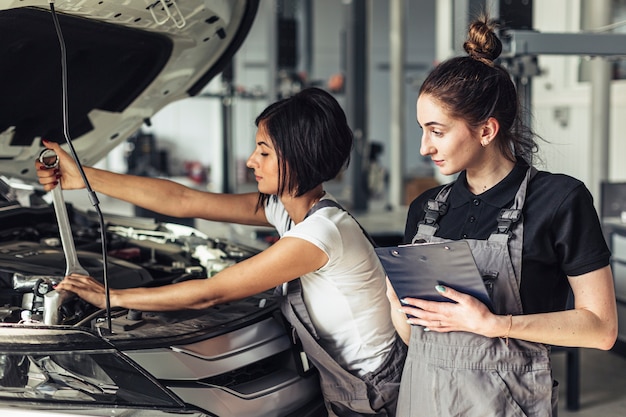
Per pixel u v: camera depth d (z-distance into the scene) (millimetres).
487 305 1464
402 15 8703
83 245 2309
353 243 1780
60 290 1666
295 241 1714
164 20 2018
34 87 2105
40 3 1731
